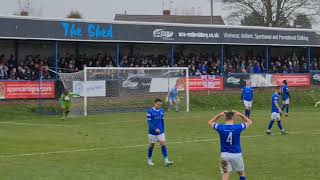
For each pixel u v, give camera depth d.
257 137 24.05
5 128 28.34
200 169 16.03
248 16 71.00
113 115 36.78
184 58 48.28
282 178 14.55
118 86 39.81
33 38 39.97
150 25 44.94
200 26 47.25
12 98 37.50
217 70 48.19
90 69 38.28
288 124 30.44
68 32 41.34
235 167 12.48
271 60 53.75
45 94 38.81
